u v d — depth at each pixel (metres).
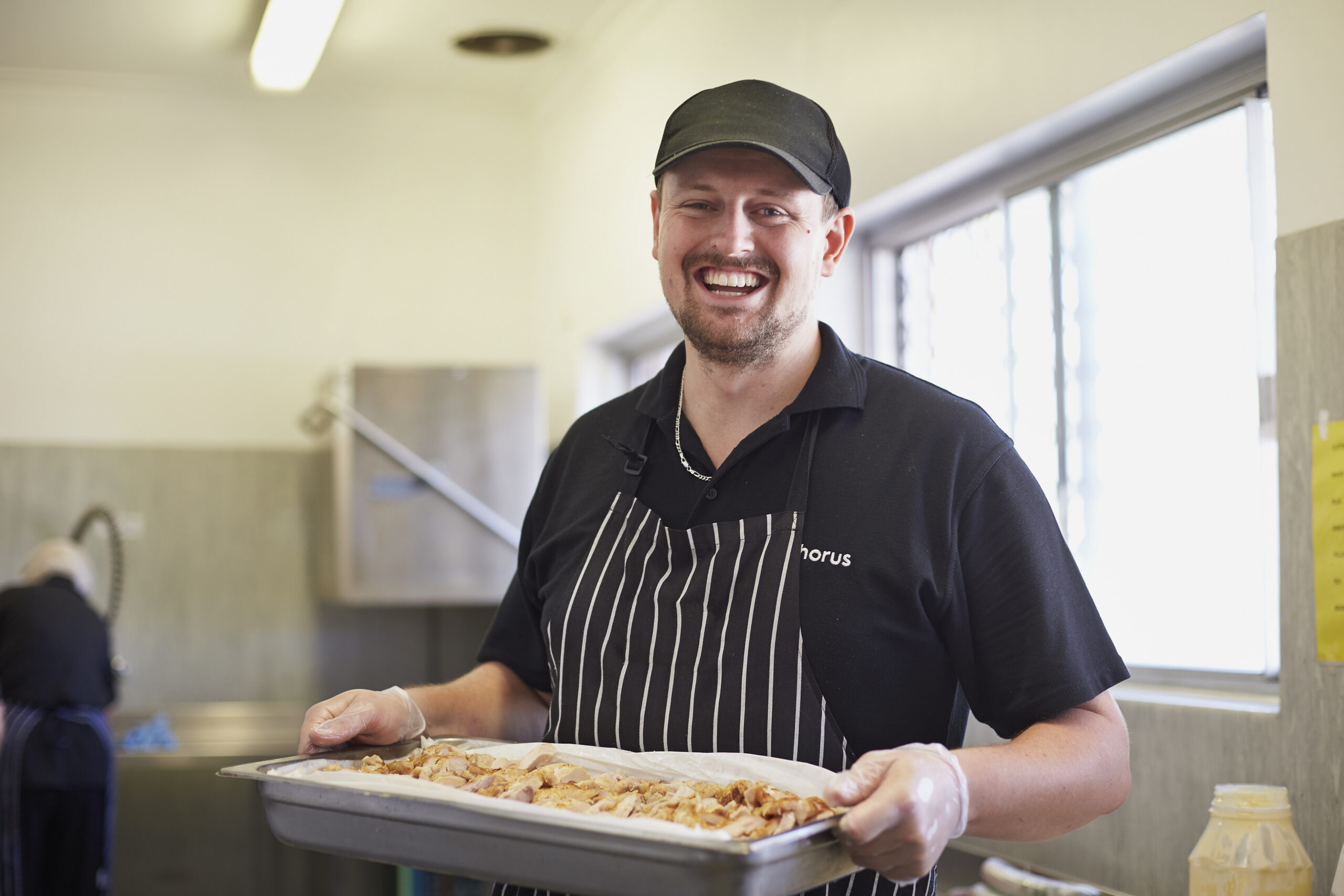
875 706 1.08
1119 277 2.12
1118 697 1.92
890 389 1.19
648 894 0.82
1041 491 1.11
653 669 1.16
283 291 4.52
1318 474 1.54
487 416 4.02
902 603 1.08
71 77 4.30
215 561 4.38
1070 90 1.98
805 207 1.13
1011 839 0.98
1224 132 1.91
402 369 3.99
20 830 3.43
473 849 0.91
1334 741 1.52
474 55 4.14
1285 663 1.59
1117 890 1.91
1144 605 2.08
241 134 4.52
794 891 0.83
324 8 3.44
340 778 1.03
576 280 4.19
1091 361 2.18
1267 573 1.80
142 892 3.76
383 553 3.95
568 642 1.22
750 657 1.11
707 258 1.12
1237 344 1.90
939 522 1.09
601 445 1.35
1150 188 2.06
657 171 1.16
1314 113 1.56
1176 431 2.02
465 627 4.56
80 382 4.32
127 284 4.38
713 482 1.20
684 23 3.36
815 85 2.71
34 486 4.25
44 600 3.57
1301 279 1.57
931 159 2.32
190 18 3.86
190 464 4.38
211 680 4.35
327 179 4.59
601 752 1.12
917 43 2.36
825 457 1.16
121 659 4.27
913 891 1.10
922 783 0.84
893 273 2.75
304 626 4.44
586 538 1.28
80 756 3.50
